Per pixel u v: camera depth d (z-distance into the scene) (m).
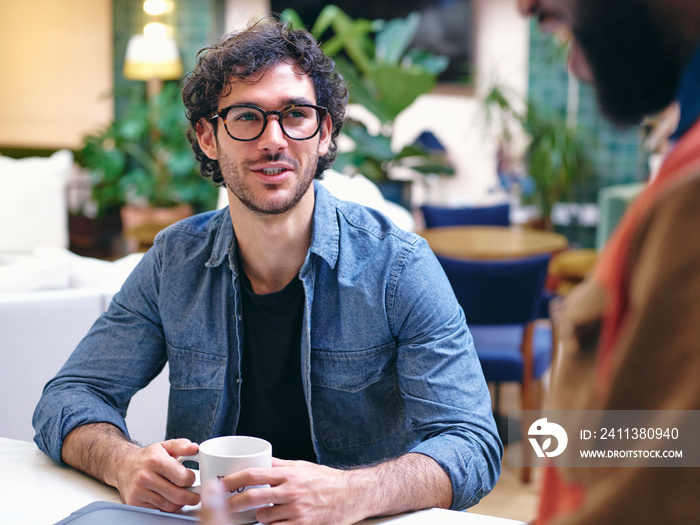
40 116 6.95
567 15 0.34
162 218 6.11
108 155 6.30
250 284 1.17
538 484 0.39
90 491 0.91
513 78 6.23
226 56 1.06
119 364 1.18
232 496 0.80
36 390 1.69
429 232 3.91
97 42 6.84
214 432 1.18
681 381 0.32
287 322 1.16
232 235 1.16
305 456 1.19
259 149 1.03
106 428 1.01
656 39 0.32
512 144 6.05
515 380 2.52
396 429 1.18
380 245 1.15
